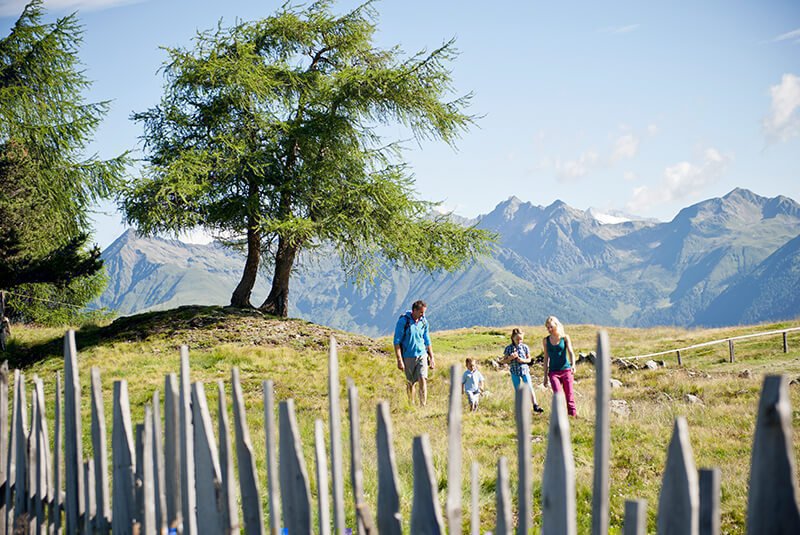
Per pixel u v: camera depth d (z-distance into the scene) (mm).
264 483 6812
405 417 11789
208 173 26953
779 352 24953
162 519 2619
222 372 17922
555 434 1678
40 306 32156
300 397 14938
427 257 29594
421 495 1899
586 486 6746
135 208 25906
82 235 25422
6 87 25500
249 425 11016
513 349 12289
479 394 14062
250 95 28031
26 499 3254
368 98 29578
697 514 1506
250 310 27547
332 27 31203
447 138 29703
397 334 13711
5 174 25453
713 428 10008
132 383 15891
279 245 29578
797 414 10797
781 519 1320
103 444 2865
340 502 2188
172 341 22656
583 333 44031
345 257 29953
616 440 9148
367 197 28141
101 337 24219
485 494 6742
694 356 27062
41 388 3191
